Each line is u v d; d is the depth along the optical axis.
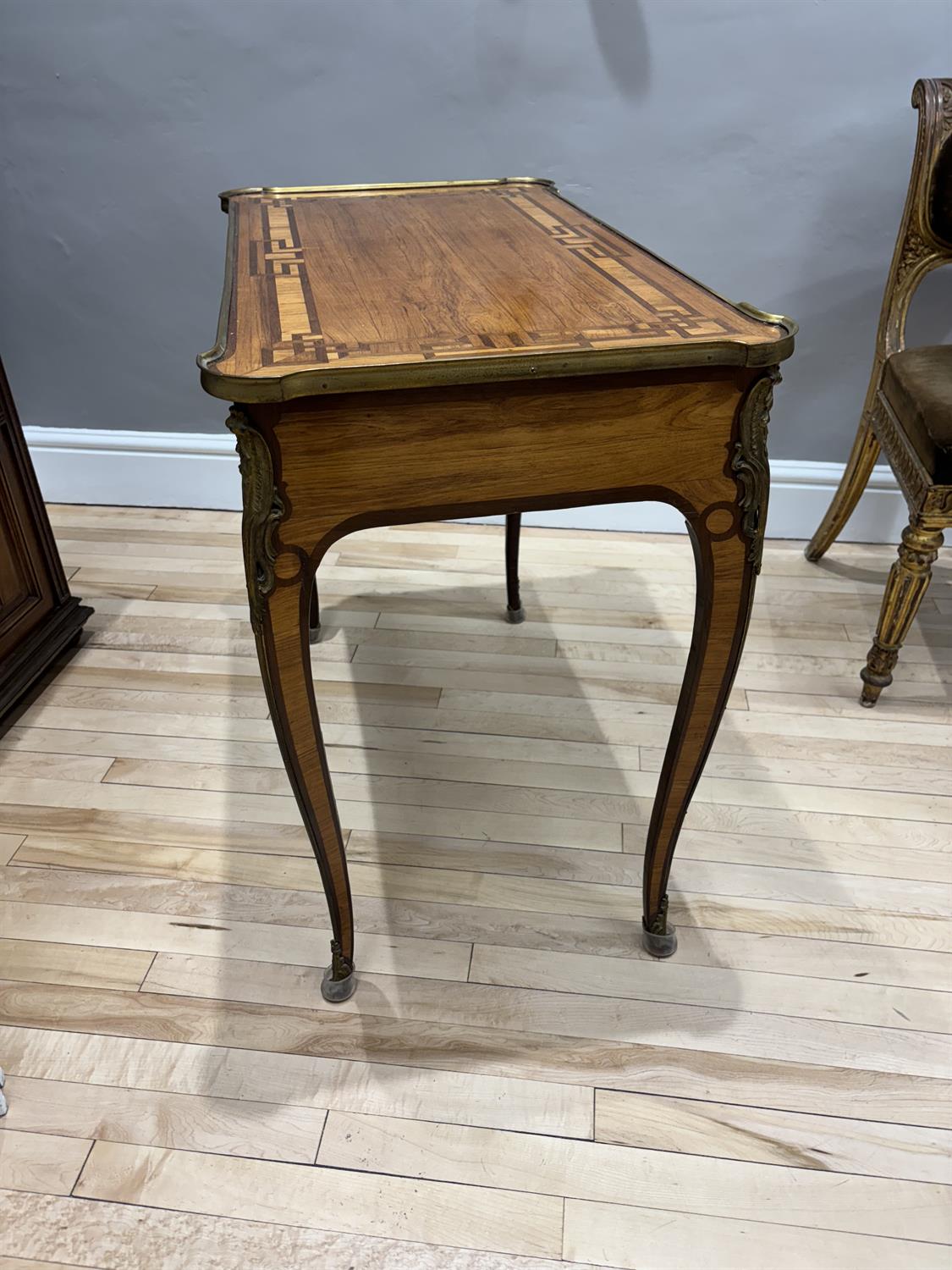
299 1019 1.14
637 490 0.89
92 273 2.04
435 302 0.95
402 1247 0.93
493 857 1.37
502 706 1.68
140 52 1.79
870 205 1.83
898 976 1.19
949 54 1.68
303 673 0.92
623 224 1.93
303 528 0.84
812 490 2.14
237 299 0.98
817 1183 0.98
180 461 2.29
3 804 1.46
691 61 1.73
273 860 1.36
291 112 1.84
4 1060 1.10
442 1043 1.12
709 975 1.20
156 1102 1.05
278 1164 1.00
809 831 1.41
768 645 1.83
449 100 1.82
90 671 1.77
